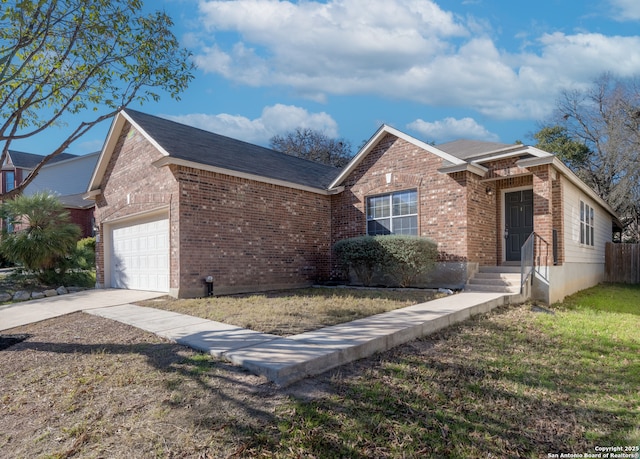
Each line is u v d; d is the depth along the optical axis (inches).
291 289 467.5
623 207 940.6
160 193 416.8
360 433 125.2
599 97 1035.9
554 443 127.2
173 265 391.2
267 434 121.6
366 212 519.2
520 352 219.3
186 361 183.3
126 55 280.5
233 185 435.8
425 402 149.4
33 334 265.9
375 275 490.0
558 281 413.7
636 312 387.5
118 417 137.1
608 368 202.4
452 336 243.3
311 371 166.9
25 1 221.6
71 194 1029.2
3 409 153.5
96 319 301.7
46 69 278.7
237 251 434.0
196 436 121.4
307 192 525.3
